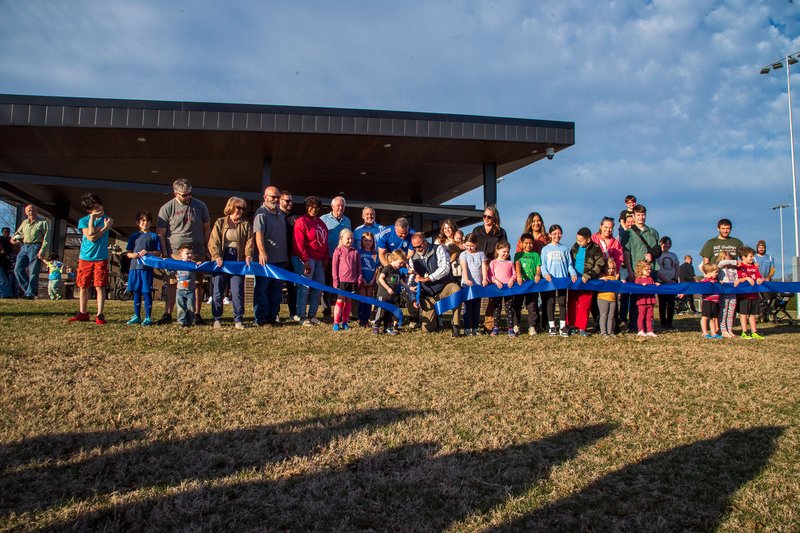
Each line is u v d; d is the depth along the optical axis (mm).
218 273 7656
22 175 18391
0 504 2631
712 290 8484
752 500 2891
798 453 3500
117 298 17531
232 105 16344
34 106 15500
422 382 4883
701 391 4840
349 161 20266
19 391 4223
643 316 8312
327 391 4516
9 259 13586
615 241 8812
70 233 31859
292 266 8484
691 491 2980
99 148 18266
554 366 5609
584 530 2592
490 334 7957
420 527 2561
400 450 3393
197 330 7262
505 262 7969
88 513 2570
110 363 5191
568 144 17984
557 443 3592
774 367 5840
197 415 3875
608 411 4234
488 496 2873
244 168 21609
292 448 3373
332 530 2521
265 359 5609
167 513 2594
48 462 3072
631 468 3252
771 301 12633
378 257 8859
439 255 7801
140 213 7898
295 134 16875
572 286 7941
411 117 17109
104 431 3529
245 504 2713
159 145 17984
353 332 7586
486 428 3787
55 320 7828
